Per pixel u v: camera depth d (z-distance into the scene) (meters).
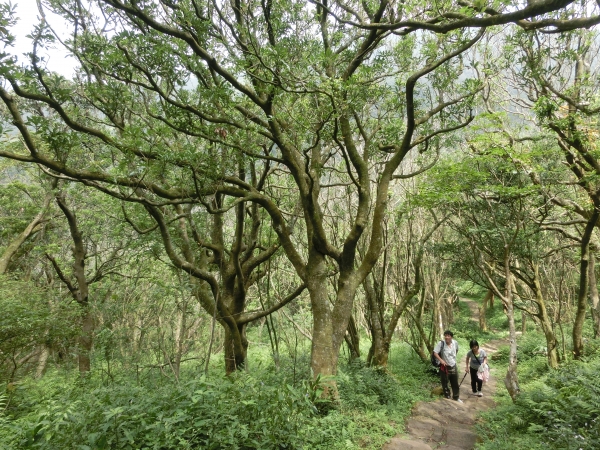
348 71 8.35
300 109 7.73
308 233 8.33
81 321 10.73
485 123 8.32
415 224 13.54
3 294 8.73
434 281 13.89
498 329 21.67
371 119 9.62
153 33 6.86
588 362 9.80
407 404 8.32
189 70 6.66
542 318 10.70
